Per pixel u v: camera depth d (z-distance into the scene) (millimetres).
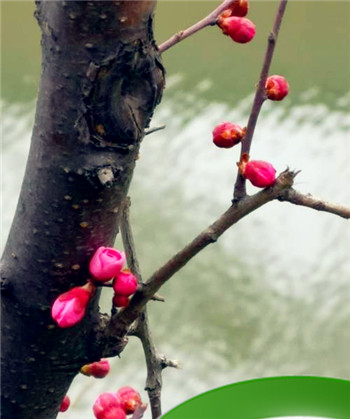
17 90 6551
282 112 6727
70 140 1620
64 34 1608
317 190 5805
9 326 1653
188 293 5078
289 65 7277
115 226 1641
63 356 1659
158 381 1690
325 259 5363
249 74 7070
